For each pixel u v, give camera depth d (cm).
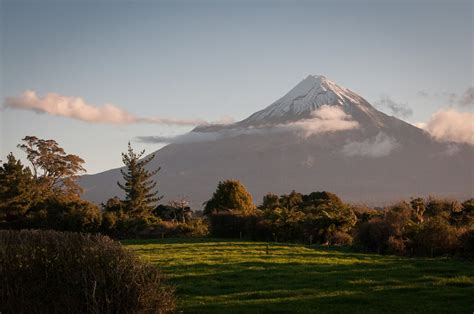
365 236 3703
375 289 1956
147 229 5956
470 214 4572
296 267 2666
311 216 4772
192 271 2564
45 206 6012
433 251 3353
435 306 1653
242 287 2078
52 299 1302
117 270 1305
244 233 5478
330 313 1576
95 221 5728
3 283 1306
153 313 1329
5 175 5925
